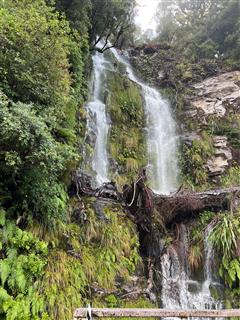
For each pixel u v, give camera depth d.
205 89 13.88
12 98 5.01
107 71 12.23
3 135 4.11
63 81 6.13
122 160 9.76
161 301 5.97
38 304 3.95
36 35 5.20
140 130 11.37
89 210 5.82
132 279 5.51
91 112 9.70
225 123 12.11
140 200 6.92
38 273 4.22
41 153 4.26
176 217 7.67
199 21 22.00
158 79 15.23
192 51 18.50
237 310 2.53
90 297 4.69
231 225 6.98
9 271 3.93
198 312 2.49
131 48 18.50
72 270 4.68
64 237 5.02
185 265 7.00
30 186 4.68
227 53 17.02
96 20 11.31
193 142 11.29
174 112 13.02
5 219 4.36
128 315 2.45
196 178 10.36
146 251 6.54
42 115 5.06
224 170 10.45
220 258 6.83
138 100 12.16
